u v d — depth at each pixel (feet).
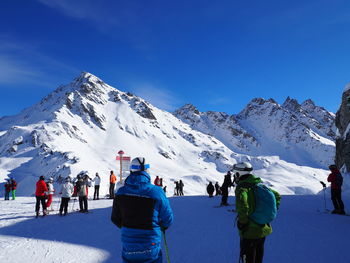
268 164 649.61
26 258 19.98
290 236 22.63
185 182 381.40
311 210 34.65
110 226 29.94
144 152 613.11
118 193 10.78
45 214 37.50
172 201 47.47
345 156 65.21
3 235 26.50
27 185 202.49
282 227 25.52
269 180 532.73
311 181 552.41
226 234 24.29
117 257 19.88
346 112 70.03
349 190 54.39
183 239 23.11
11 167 342.03
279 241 21.36
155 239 10.16
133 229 10.11
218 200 48.70
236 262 17.72
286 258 17.90
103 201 55.01
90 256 20.12
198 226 27.66
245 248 12.07
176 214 34.32
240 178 12.92
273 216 12.07
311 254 18.54
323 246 20.11
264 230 12.05
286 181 526.98
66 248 21.99
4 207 50.19
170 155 646.74
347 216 30.66
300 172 605.73
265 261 17.48
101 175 144.56
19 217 36.68
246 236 12.03
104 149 562.25
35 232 27.55
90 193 98.78
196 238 23.30
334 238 22.06
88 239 24.56
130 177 10.94
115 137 650.84
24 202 61.16
